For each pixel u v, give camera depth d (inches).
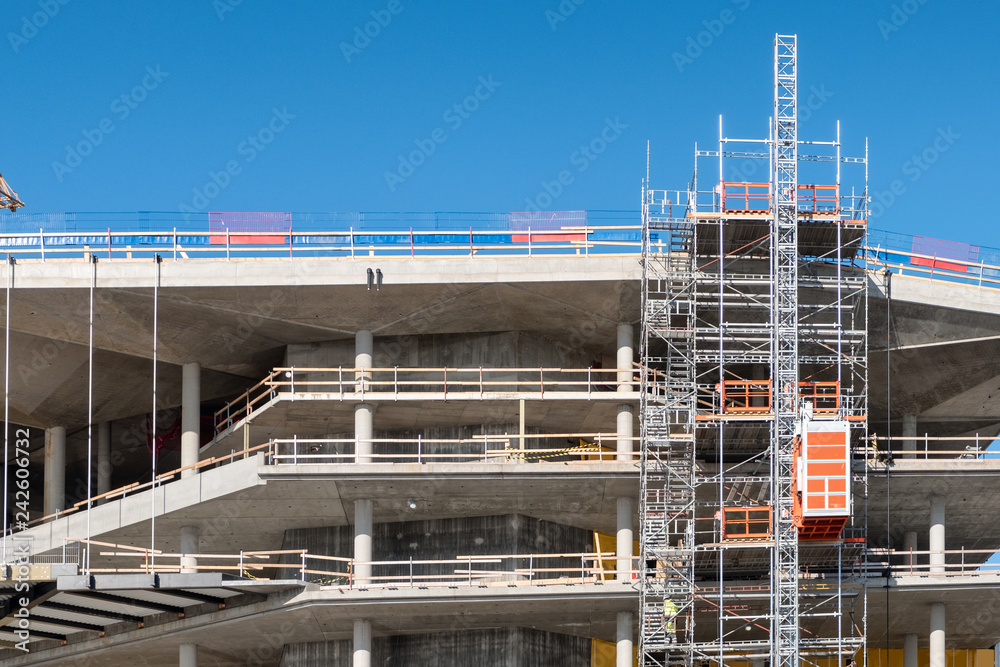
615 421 2038.6
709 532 1878.7
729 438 1881.2
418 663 1984.5
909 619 2050.9
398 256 1929.1
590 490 1921.8
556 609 1893.5
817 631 2032.5
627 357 2000.5
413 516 2011.6
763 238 1911.9
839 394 1881.2
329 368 2007.9
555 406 1973.4
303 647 2003.0
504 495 1931.6
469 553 1998.0
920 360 2064.5
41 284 1891.0
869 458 1963.6
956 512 2073.1
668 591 1840.6
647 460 1891.0
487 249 1979.6
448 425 2063.2
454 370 1957.4
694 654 1873.8
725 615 1931.6
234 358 2121.1
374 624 1927.9
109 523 1920.5
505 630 1963.6
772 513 1855.3
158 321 1987.0
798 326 1911.9
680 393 1955.0
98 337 2030.0
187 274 1907.0
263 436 2071.9
